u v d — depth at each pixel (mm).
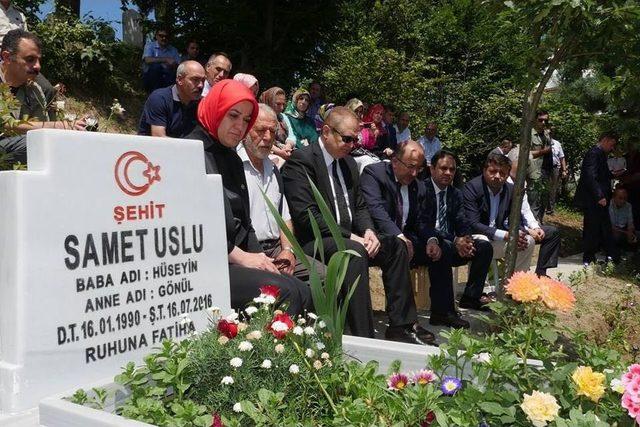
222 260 2736
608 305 6984
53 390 2123
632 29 3861
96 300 2252
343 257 2391
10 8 5480
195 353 2059
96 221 2264
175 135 5348
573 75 4531
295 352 2113
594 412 1787
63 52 10297
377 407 1890
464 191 6137
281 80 12812
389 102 16000
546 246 6371
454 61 18312
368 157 6691
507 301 2199
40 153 2143
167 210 2512
